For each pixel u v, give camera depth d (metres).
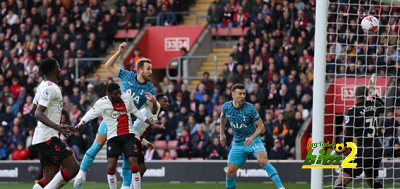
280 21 36.19
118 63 36.78
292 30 35.41
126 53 37.47
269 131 29.78
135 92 17.20
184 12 40.03
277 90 32.00
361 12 34.47
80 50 37.53
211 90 33.47
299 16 35.94
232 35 38.81
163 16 39.78
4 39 39.75
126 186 17.38
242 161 18.12
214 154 29.47
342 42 33.81
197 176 28.31
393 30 33.44
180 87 33.28
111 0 42.78
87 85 34.91
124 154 16.84
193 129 31.14
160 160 28.72
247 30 36.38
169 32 39.03
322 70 15.71
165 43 39.06
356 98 17.53
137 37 38.59
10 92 35.84
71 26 38.94
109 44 39.00
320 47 15.72
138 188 16.59
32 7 41.28
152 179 28.72
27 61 37.69
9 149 32.28
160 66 39.19
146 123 17.77
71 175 15.39
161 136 31.61
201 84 33.59
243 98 17.36
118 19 40.12
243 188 24.97
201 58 38.12
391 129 28.97
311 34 35.22
